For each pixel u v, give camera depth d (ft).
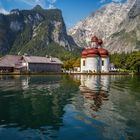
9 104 85.40
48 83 183.42
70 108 77.82
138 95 111.45
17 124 58.03
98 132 51.65
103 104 85.66
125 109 76.07
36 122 59.98
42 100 95.25
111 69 509.35
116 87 153.07
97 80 229.04
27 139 47.32
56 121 60.95
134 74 419.95
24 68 448.24
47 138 47.93
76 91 128.36
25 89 137.90
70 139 47.34
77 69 499.51
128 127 55.42
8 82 191.11
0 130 53.16
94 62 453.99
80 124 58.03
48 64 474.90
